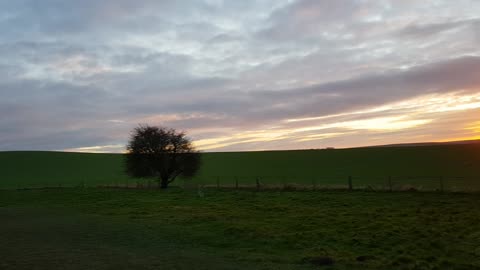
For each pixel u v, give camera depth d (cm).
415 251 1316
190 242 1577
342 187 3284
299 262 1234
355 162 7556
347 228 1709
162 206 2772
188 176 4912
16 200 3897
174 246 1497
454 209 2020
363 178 5334
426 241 1427
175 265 1184
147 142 4759
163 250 1420
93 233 1794
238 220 2017
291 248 1443
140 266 1168
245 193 3306
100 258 1275
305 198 2775
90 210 2772
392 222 1772
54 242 1577
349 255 1305
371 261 1230
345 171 6475
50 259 1256
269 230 1728
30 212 2772
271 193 3200
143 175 4838
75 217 2406
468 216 1812
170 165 4784
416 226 1664
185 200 3078
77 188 4969
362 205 2339
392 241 1456
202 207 2617
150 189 4334
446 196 2527
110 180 7481
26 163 10081
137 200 3219
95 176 8438
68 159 10644
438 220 1769
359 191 3005
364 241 1470
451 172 5444
